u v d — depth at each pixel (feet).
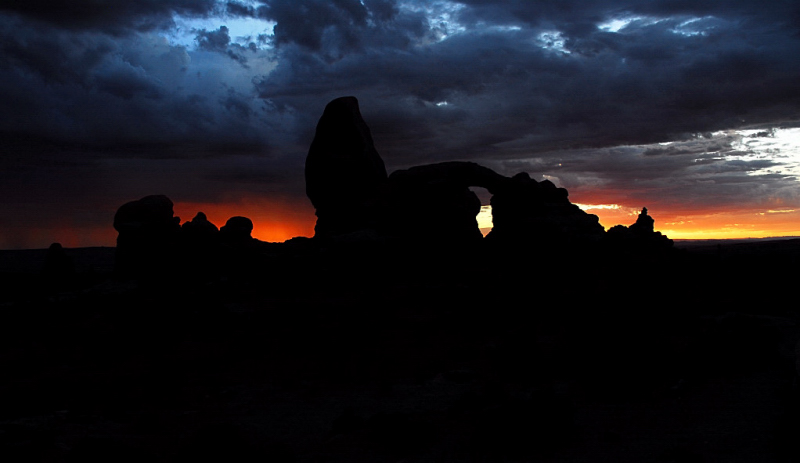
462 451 34.40
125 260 146.82
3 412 49.55
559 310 87.45
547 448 33.88
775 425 35.37
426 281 125.70
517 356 57.82
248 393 54.13
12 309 119.24
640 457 31.76
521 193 149.28
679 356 53.01
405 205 148.87
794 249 132.67
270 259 137.49
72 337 91.86
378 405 47.19
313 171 168.45
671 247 133.49
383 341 77.56
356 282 128.47
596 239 133.49
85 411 48.93
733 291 98.22
